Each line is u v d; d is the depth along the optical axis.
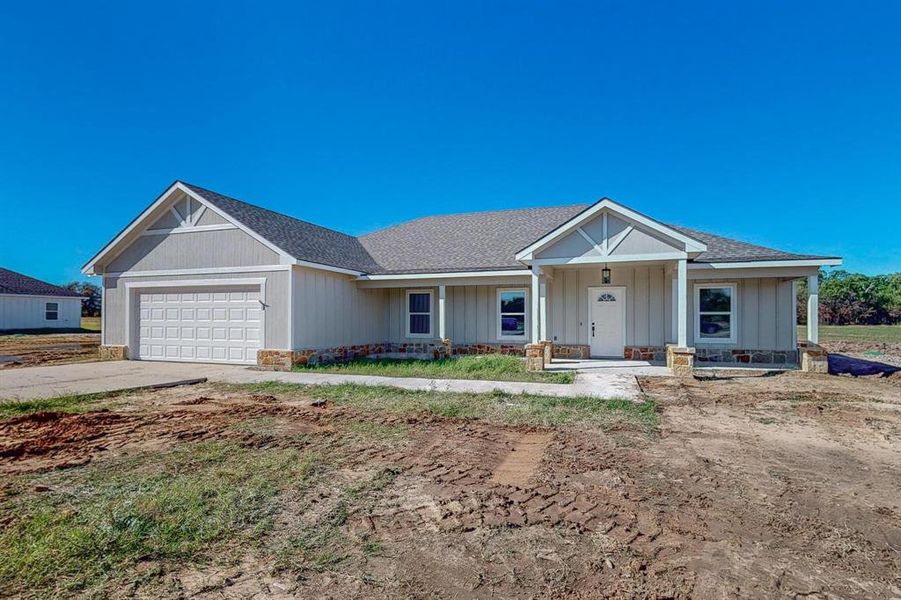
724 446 5.88
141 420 7.09
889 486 4.53
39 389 9.71
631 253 12.35
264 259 13.97
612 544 3.34
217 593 2.70
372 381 10.87
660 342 15.18
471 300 17.05
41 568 2.91
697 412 7.87
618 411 7.79
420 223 21.66
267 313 13.88
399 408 7.98
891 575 2.96
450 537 3.44
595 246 12.61
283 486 4.39
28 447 5.59
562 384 10.49
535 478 4.70
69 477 4.60
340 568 2.99
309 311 14.34
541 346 12.61
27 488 4.29
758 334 14.51
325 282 15.10
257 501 4.04
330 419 7.20
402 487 4.43
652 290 15.30
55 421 7.01
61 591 2.69
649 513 3.88
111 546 3.21
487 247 17.58
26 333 30.97
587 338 15.77
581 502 4.10
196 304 14.84
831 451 5.69
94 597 2.63
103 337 15.95
